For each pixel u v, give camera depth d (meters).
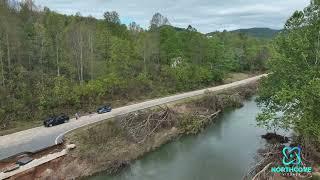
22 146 34.25
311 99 29.84
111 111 51.91
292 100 31.91
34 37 62.50
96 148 37.00
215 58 94.19
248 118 58.06
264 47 125.44
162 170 36.00
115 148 38.72
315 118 30.53
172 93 71.31
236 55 118.69
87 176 33.25
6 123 41.97
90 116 48.34
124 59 71.06
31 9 74.94
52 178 30.80
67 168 32.53
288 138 43.12
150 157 40.12
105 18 98.56
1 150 33.00
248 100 75.69
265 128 50.34
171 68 77.06
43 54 62.00
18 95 48.38
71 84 55.38
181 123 49.91
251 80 97.06
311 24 33.34
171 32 85.19
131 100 61.28
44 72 58.69
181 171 35.72
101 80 58.06
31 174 29.69
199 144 44.62
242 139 45.91
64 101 50.16
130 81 65.75
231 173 34.88
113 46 70.81
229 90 75.25
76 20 86.44
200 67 84.25
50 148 34.03
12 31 56.38
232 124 54.22
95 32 72.31
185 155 40.62
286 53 34.62
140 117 46.50
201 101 61.22
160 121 46.97
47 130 40.47
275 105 36.56
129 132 42.31
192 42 88.06
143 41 78.06
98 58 68.38
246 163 37.28
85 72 64.44
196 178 33.88
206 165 37.28
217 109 61.62
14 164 30.06
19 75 52.72
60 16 81.25
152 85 70.50
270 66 38.28
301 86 31.97
